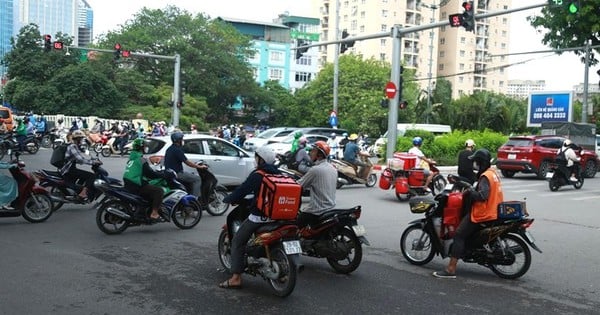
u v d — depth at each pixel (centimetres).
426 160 1538
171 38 5669
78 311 551
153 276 687
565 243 979
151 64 5672
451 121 4591
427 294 645
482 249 720
